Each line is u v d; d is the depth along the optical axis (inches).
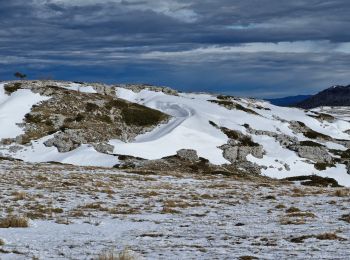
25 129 5221.5
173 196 1724.9
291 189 2207.2
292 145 5669.3
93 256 584.4
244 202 1533.0
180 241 745.0
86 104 5989.2
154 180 2618.1
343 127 7436.0
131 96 7258.9
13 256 586.9
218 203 1497.3
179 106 6491.1
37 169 2989.7
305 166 5128.0
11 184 1990.7
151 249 660.7
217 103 7007.9
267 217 1111.6
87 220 1034.1
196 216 1157.7
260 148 5167.3
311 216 1101.7
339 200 1534.2
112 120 5748.0
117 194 1753.2
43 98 6033.5
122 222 1029.2
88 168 3307.1
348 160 5556.1
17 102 5851.4
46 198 1537.9
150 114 6077.8
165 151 4862.2
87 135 5132.9
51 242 725.9
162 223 1017.5
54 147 4854.8
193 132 5418.3
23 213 1135.6
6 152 4719.5
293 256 590.9
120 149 4753.9
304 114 7726.4
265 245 699.4
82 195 1664.6
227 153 4972.9
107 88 7199.8
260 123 6338.6
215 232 858.1
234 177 3361.2
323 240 733.9
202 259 571.5
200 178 2962.6
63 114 5654.5
